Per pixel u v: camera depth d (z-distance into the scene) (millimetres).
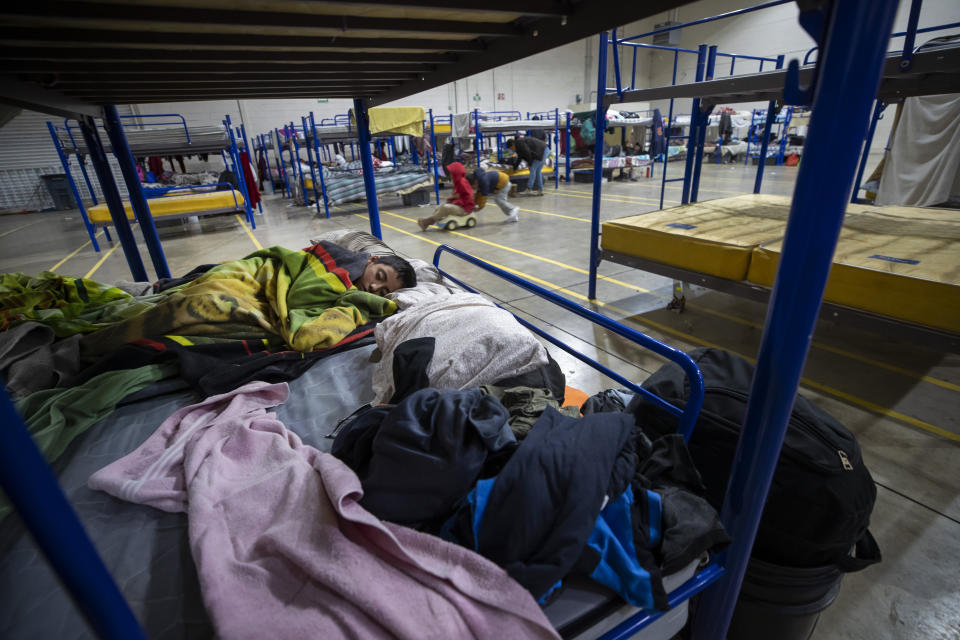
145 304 2289
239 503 1081
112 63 1719
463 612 805
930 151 5238
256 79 2227
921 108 5242
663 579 914
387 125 6281
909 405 2146
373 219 3615
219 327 2023
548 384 1539
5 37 1229
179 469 1289
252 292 2318
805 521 1051
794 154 12516
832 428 1176
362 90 2908
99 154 3105
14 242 7473
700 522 944
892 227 2773
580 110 11727
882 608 1289
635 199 8508
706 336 2992
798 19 636
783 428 829
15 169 11453
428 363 1475
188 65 1832
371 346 2072
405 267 2592
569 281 4199
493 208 8445
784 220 3092
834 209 662
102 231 8219
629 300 3682
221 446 1327
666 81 16875
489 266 1824
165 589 960
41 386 1733
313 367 1924
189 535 1021
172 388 1768
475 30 1494
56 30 1272
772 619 1117
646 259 3033
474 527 921
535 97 16094
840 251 2250
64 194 11641
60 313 2234
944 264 1942
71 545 489
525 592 804
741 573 1006
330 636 779
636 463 1116
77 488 1263
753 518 931
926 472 1741
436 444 1031
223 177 8945
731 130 13062
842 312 2047
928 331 1780
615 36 2893
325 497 1046
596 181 3289
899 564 1403
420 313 1770
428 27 1438
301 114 12922
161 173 9711
